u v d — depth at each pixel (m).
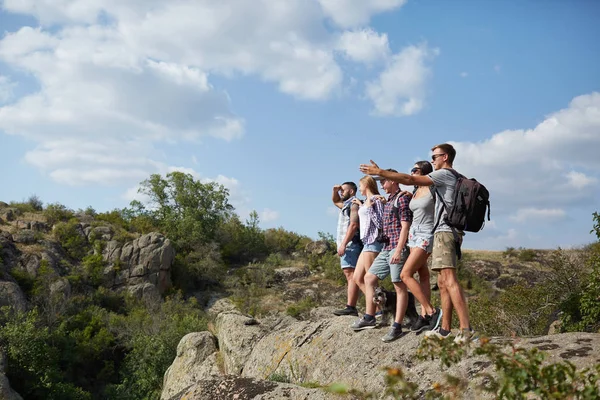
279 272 58.00
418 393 5.07
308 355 7.52
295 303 49.34
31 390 27.83
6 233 46.34
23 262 43.00
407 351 6.02
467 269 48.38
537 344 5.08
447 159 5.69
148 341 33.38
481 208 5.38
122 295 45.19
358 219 7.64
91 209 59.41
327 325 7.92
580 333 5.23
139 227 59.00
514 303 18.47
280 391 5.88
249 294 52.31
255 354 8.84
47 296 38.88
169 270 49.84
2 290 35.56
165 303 44.41
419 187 6.18
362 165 5.49
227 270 59.69
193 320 37.22
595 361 4.46
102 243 49.56
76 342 35.12
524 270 48.72
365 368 6.27
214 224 64.44
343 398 5.53
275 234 72.25
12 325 29.88
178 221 61.56
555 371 2.98
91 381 34.41
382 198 7.03
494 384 3.18
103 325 38.53
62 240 49.47
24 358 28.66
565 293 17.67
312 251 64.12
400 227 6.67
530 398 3.90
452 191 5.50
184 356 12.08
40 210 57.25
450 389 3.32
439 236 5.58
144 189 64.50
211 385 6.29
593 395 2.88
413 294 6.23
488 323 18.50
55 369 30.12
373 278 6.89
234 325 11.09
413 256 6.05
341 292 51.59
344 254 8.00
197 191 64.81
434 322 6.21
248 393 5.95
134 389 30.73
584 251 19.64
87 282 45.25
